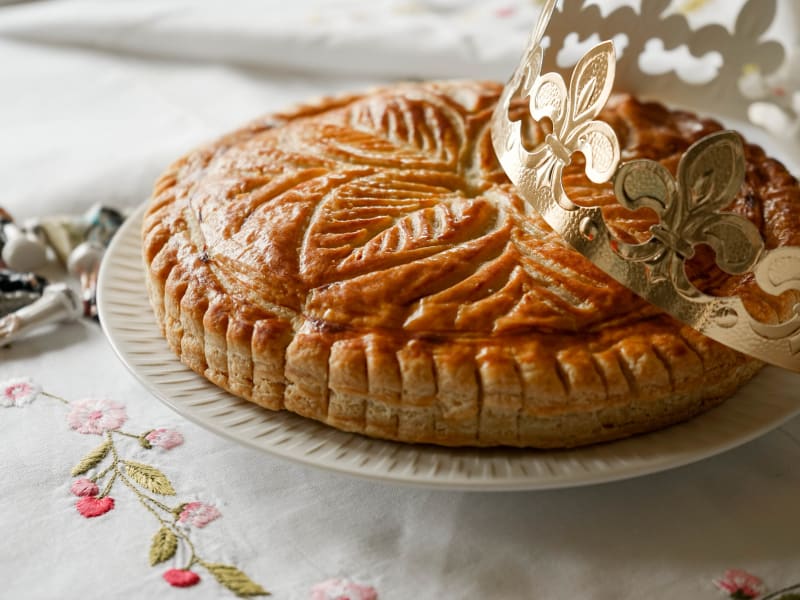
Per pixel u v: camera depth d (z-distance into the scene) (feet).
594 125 1.56
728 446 1.60
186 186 1.89
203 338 1.69
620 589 1.54
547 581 1.55
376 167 1.81
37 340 1.97
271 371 1.63
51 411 1.81
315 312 1.63
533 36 1.75
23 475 1.69
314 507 1.64
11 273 2.06
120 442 1.75
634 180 1.54
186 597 1.53
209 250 1.73
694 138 1.93
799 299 1.65
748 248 1.55
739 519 1.62
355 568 1.56
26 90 2.91
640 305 1.64
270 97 2.86
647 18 2.06
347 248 1.67
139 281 1.89
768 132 2.27
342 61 2.92
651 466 1.57
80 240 2.15
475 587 1.54
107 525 1.62
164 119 2.73
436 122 1.90
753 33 2.10
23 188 2.39
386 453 1.60
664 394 1.61
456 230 1.69
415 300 1.63
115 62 3.10
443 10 3.23
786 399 1.67
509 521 1.62
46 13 3.24
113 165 2.41
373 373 1.59
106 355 1.94
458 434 1.61
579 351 1.60
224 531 1.61
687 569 1.56
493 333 1.60
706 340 1.62
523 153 1.67
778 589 1.54
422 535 1.60
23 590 1.54
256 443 1.60
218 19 3.07
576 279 1.65
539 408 1.58
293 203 1.74
